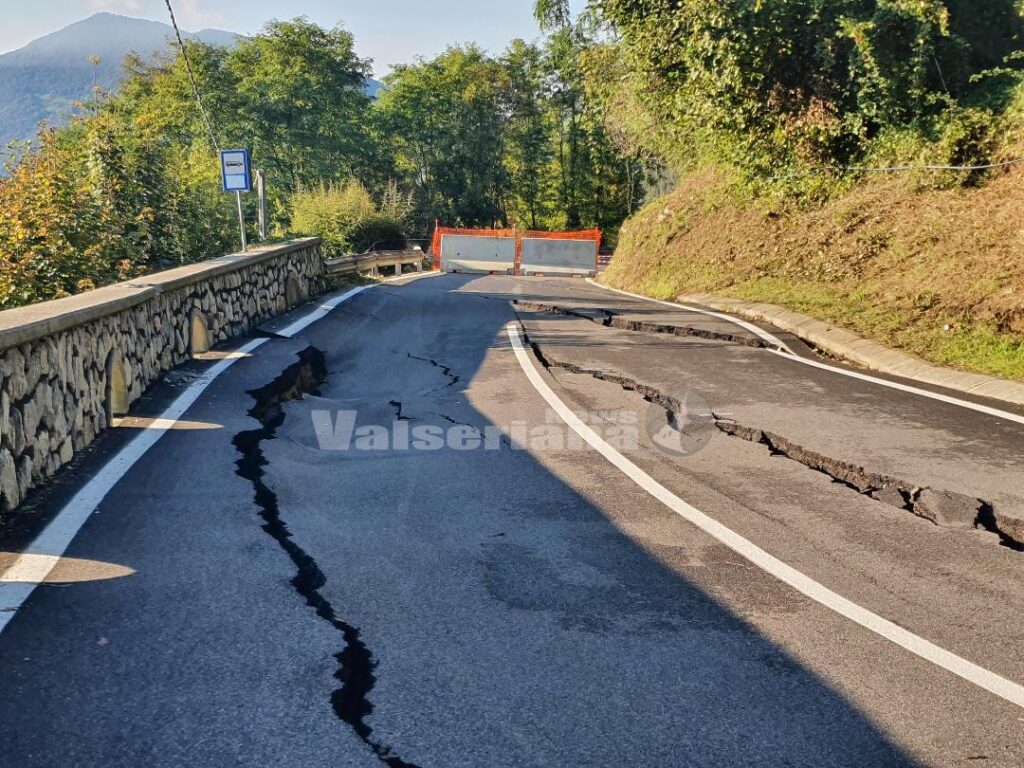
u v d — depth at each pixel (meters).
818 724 2.63
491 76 62.88
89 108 23.02
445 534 4.21
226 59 58.69
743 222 19.44
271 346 9.59
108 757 2.44
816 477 5.21
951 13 15.73
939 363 8.80
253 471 5.18
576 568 3.81
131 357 6.82
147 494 4.72
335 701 2.73
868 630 3.25
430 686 2.83
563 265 33.72
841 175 17.05
